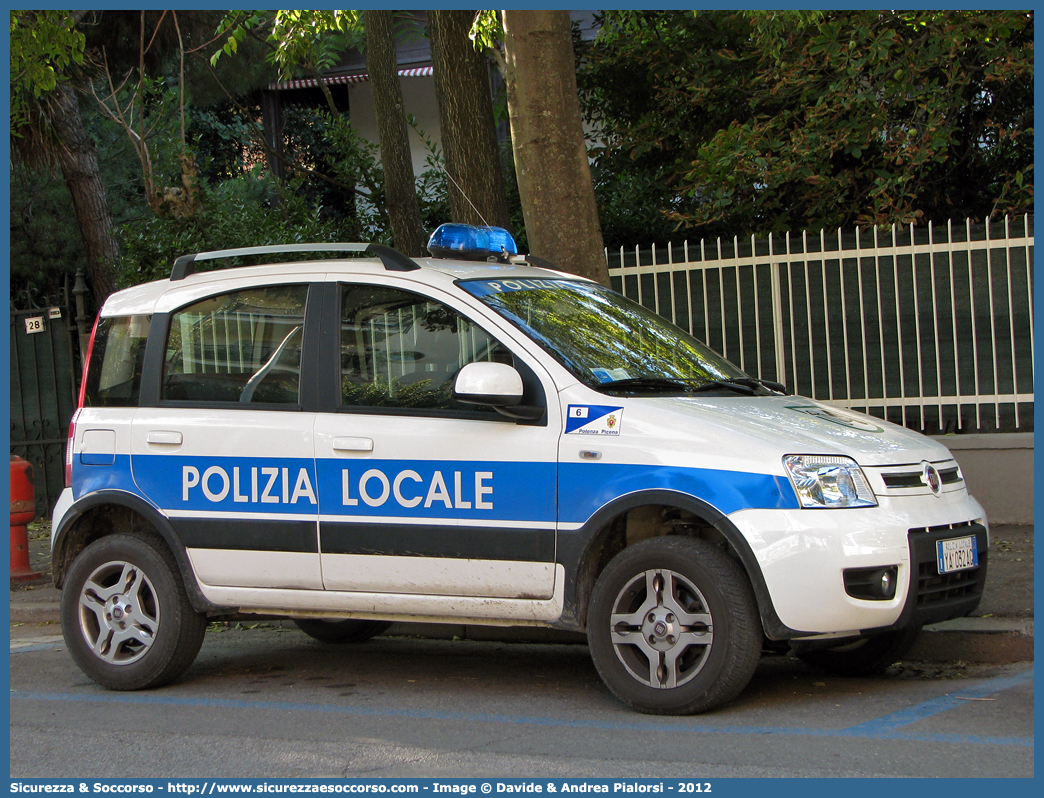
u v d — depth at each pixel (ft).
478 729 16.70
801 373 31.94
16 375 41.16
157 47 52.49
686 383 18.80
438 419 18.16
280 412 19.29
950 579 17.07
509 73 27.45
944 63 36.88
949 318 30.60
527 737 16.12
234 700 19.26
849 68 36.04
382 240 46.24
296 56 38.17
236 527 19.27
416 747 15.90
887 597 16.12
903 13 36.96
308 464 18.81
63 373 40.73
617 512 16.74
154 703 19.26
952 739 15.23
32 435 41.16
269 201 62.90
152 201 41.86
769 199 39.29
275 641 24.61
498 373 17.16
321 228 42.73
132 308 21.17
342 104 75.61
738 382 19.72
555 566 17.21
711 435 16.61
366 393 18.85
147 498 20.02
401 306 18.99
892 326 31.12
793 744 15.20
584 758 14.99
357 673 21.09
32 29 35.17
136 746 16.58
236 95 63.82
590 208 27.43
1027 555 25.94
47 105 46.70
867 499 16.30
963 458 30.35
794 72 37.40
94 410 20.94
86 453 20.72
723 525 16.14
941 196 41.75
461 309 18.51
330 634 23.91
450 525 17.83
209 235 40.98
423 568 18.03
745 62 41.78
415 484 18.07
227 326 20.20
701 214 38.55
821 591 15.71
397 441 18.22
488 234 21.65
